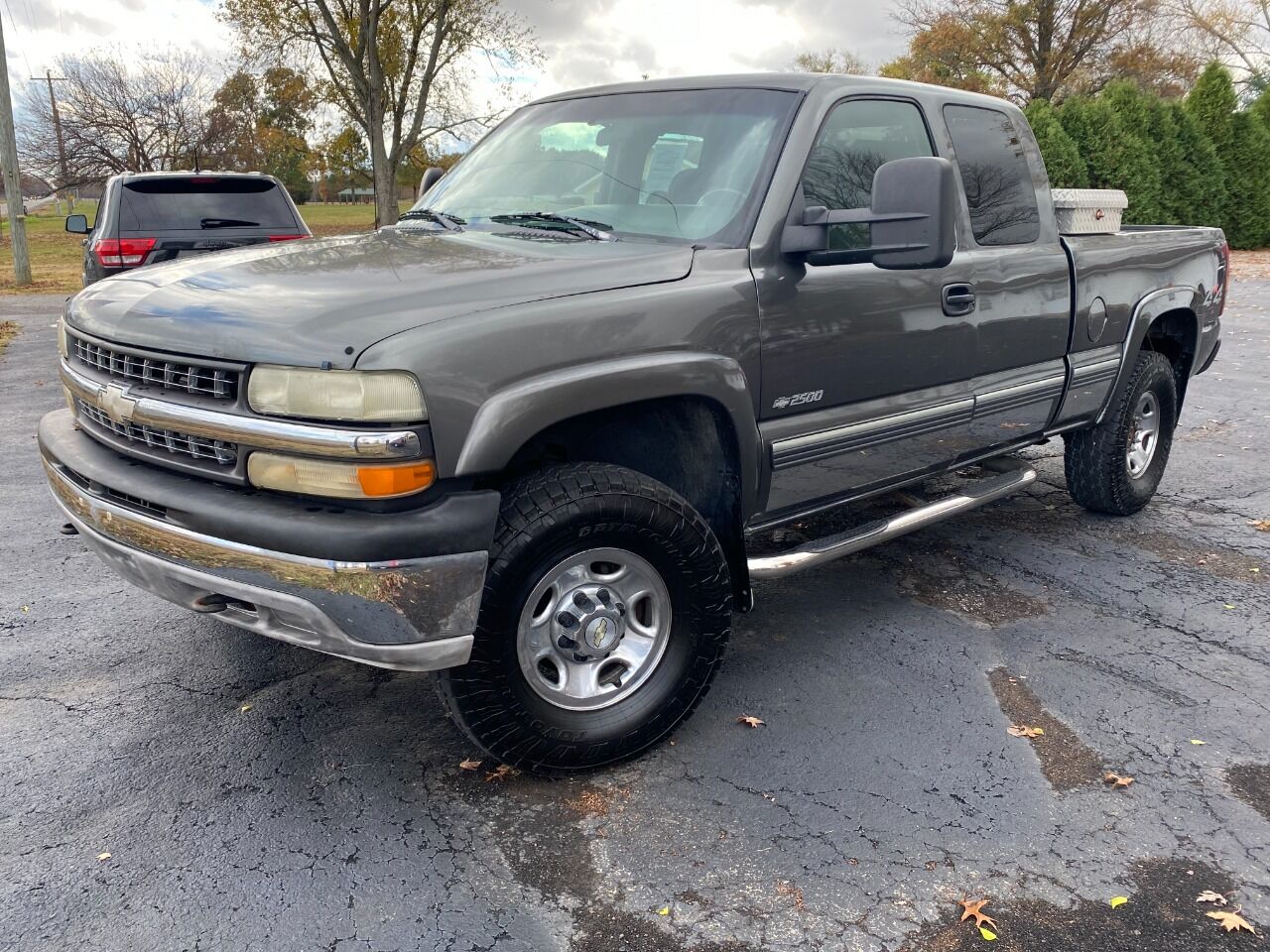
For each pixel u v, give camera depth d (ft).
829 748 10.07
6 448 21.36
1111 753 10.02
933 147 12.44
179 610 13.21
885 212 9.54
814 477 11.10
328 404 7.61
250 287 8.94
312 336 7.79
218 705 10.80
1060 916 7.72
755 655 12.14
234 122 124.57
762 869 8.23
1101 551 15.71
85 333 9.72
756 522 10.87
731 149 10.91
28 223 157.38
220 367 8.08
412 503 7.83
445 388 7.79
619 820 8.88
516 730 8.89
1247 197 77.77
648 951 7.35
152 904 7.74
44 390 28.04
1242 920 7.64
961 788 9.39
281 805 9.04
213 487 8.37
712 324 9.58
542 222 11.18
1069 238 14.75
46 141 122.93
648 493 9.06
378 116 89.20
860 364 11.16
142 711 10.65
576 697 9.32
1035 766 9.78
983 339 12.78
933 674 11.67
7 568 14.58
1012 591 14.16
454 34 94.22
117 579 14.25
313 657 11.92
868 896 7.92
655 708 9.65
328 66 92.38
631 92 12.51
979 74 118.93
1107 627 13.00
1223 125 76.74
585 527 8.73
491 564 8.34
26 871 8.10
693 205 10.72
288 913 7.67
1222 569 14.99
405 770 9.63
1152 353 16.74
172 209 29.14
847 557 15.34
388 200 92.48
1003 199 13.44
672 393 9.21
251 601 8.02
